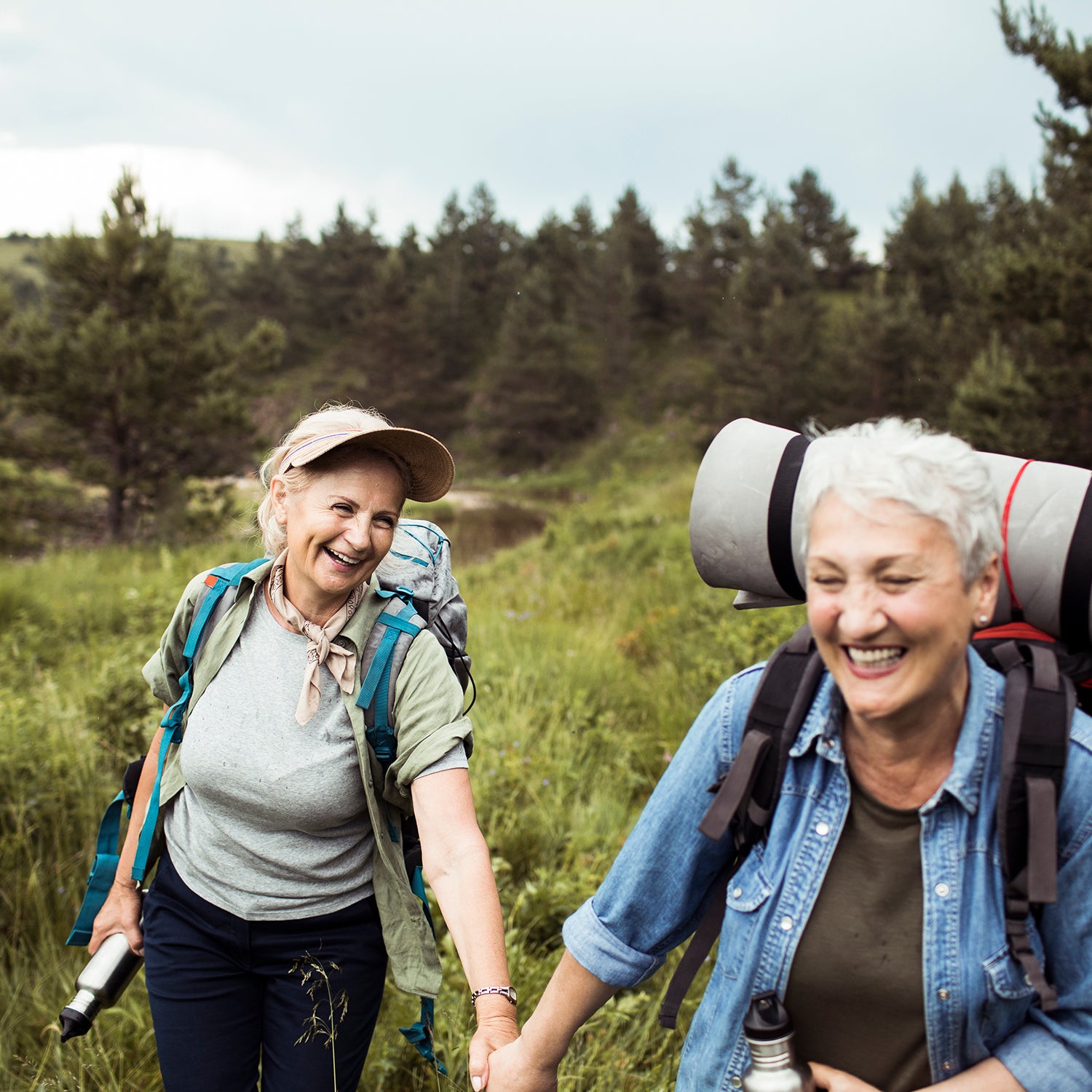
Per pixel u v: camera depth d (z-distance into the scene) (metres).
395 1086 2.53
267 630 1.99
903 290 46.50
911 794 1.26
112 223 18.48
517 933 2.96
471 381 62.88
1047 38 12.63
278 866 1.93
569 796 4.22
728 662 5.72
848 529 1.14
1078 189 14.80
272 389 20.45
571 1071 2.45
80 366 17.89
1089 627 1.35
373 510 1.88
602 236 63.25
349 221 73.69
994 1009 1.24
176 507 18.06
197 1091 1.93
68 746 4.08
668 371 57.75
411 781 1.88
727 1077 1.38
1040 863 1.16
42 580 10.57
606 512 19.64
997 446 14.66
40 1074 2.41
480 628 7.03
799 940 1.29
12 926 3.15
